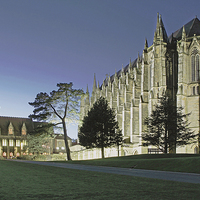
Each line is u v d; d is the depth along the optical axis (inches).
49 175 1003.9
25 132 5644.7
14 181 825.5
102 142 2672.2
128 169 1413.6
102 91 5580.7
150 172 1210.6
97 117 2684.5
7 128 5585.6
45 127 2824.8
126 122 4178.2
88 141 2659.9
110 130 2706.7
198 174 1098.1
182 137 2346.2
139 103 3720.5
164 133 2358.5
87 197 571.5
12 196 578.6
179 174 1115.9
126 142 4072.3
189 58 3201.3
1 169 1286.9
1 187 704.4
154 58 3528.5
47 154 4761.3
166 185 741.3
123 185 741.9
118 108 4544.8
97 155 4662.9
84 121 2751.0
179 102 3088.1
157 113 2378.2
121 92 4596.5
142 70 3786.9
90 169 1395.2
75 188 690.8
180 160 1393.9
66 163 2130.9
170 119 2336.4
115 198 561.6
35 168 1362.0
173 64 3570.4
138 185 741.9
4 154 5388.8
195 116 3041.3
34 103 2824.8
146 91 3742.6
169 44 3629.4
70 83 2881.4
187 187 708.7
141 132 3572.8
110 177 936.3
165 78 3452.3
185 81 3144.7
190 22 3663.9
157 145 2370.8
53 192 630.5
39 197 569.0
